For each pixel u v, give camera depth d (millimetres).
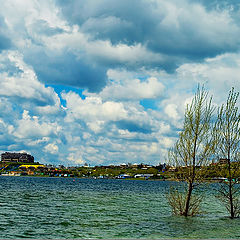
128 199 56906
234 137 28594
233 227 24953
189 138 28828
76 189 94812
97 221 28406
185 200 29938
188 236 21422
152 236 21391
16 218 29578
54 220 28781
